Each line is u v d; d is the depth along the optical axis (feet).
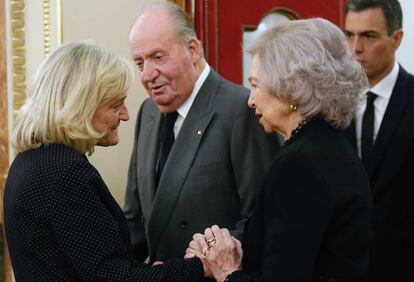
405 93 7.27
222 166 6.64
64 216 4.82
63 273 4.92
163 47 6.51
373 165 7.14
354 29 7.20
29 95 5.32
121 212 5.39
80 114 5.08
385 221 7.14
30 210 4.87
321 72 4.88
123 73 5.32
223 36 9.35
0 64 8.96
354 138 7.32
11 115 8.91
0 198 9.18
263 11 9.77
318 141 4.91
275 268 4.62
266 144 6.57
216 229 5.72
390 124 7.16
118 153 8.97
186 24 6.73
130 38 6.68
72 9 8.56
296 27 5.07
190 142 6.72
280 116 5.10
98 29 8.72
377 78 7.30
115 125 5.50
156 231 6.81
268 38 5.12
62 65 5.15
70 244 4.82
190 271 5.41
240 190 6.58
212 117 6.72
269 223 4.76
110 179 8.96
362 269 4.83
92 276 4.86
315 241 4.59
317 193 4.64
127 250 5.44
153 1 9.02
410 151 7.09
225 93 6.84
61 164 4.91
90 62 5.17
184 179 6.68
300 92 4.91
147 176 7.11
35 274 4.91
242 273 5.18
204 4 9.12
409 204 7.16
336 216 4.76
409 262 7.14
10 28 8.82
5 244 9.30
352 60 5.07
